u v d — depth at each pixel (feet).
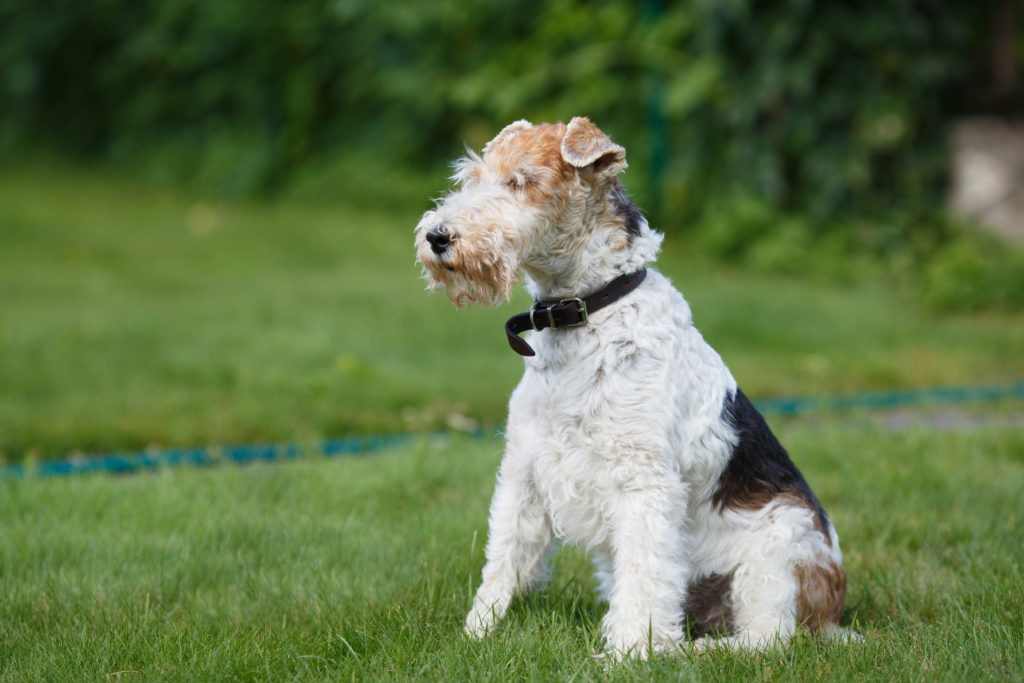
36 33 82.02
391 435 31.55
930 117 56.85
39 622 16.99
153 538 20.79
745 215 55.67
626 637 15.42
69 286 51.37
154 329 41.98
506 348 40.83
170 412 31.71
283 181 74.49
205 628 16.44
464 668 14.76
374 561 19.74
